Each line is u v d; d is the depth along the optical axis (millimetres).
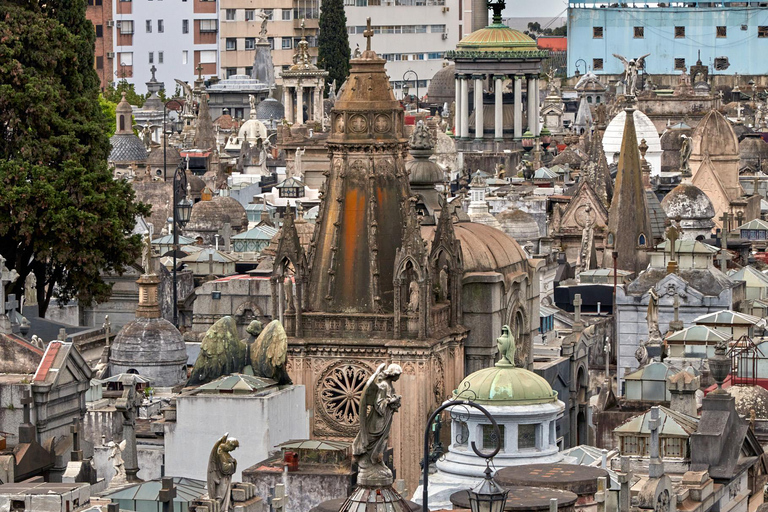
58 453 148625
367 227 170750
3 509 110812
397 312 166625
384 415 86125
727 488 134000
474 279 172250
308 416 154375
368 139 172125
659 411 130625
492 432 134375
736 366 170125
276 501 123750
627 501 119000
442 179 190250
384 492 86250
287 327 168250
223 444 120500
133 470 143250
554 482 119688
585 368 193750
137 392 176250
